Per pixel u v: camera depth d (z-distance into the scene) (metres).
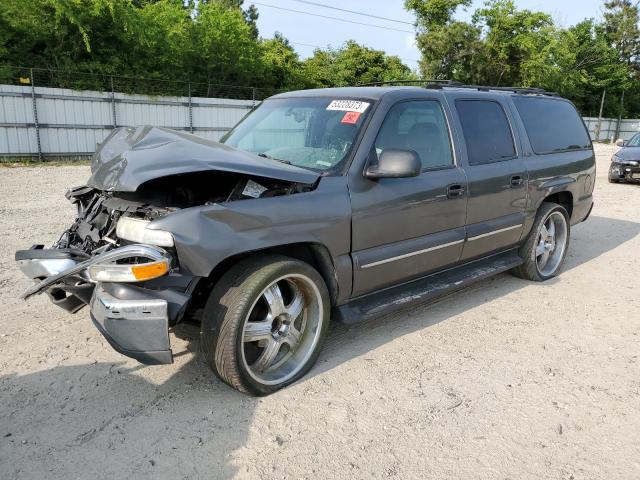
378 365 3.71
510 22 35.34
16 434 2.86
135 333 2.84
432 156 4.21
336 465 2.68
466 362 3.79
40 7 19.56
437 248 4.21
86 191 3.89
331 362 3.74
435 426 3.03
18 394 3.24
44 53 20.34
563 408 3.24
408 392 3.37
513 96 5.32
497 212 4.80
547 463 2.74
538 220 5.41
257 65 27.67
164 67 23.45
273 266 3.14
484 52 35.69
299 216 3.27
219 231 2.96
